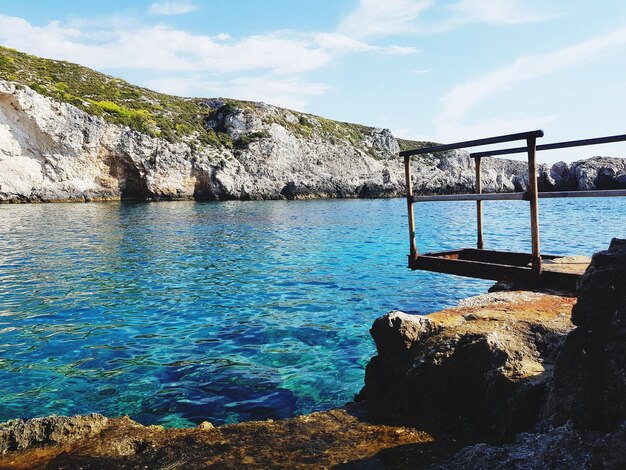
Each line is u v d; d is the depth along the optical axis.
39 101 47.06
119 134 53.94
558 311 5.57
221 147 66.94
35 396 6.37
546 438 3.32
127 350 8.12
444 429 4.52
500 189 88.38
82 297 11.65
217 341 8.60
